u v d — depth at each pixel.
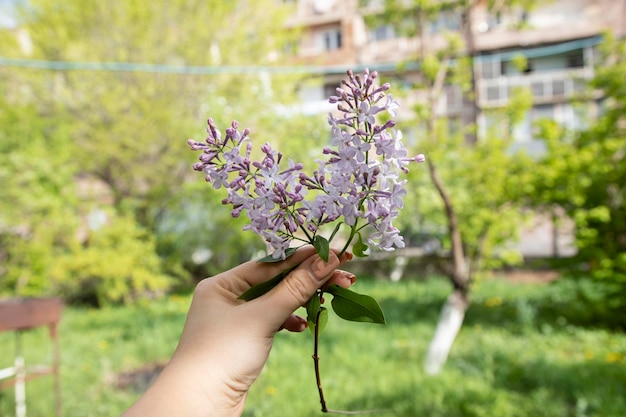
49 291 8.76
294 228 1.00
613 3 13.98
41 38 10.58
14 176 8.11
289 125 6.94
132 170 10.16
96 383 4.61
